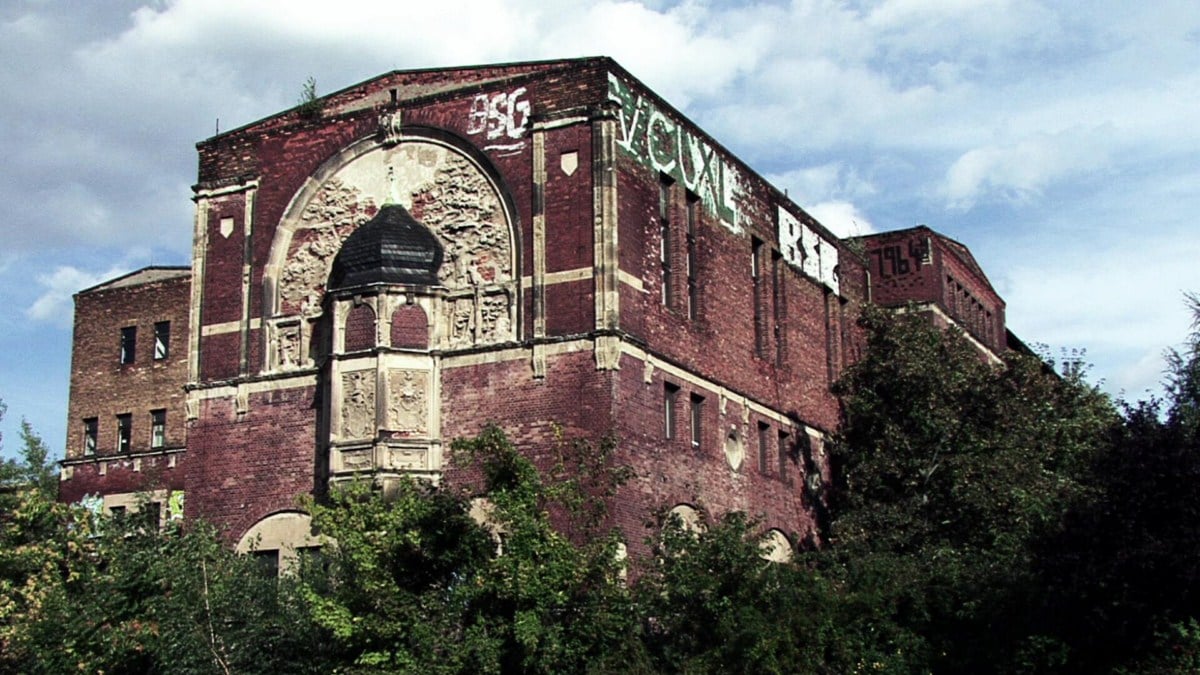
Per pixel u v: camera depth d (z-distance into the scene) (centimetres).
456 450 3206
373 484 3189
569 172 3784
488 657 2694
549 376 3681
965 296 6531
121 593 3152
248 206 4228
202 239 4284
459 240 3909
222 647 2966
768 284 4706
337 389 3772
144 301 5769
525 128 3869
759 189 4728
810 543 4700
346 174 4122
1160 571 2948
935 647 3247
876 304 5309
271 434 4025
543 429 3656
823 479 4878
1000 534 3978
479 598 2791
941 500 4469
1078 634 3122
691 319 4159
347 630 2777
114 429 5716
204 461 4106
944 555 3741
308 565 3216
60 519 3606
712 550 3055
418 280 3816
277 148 4234
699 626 2984
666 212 4097
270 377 4056
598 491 3400
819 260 5181
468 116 3962
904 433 4703
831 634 3047
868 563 3491
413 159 4031
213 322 4212
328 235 4106
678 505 3884
